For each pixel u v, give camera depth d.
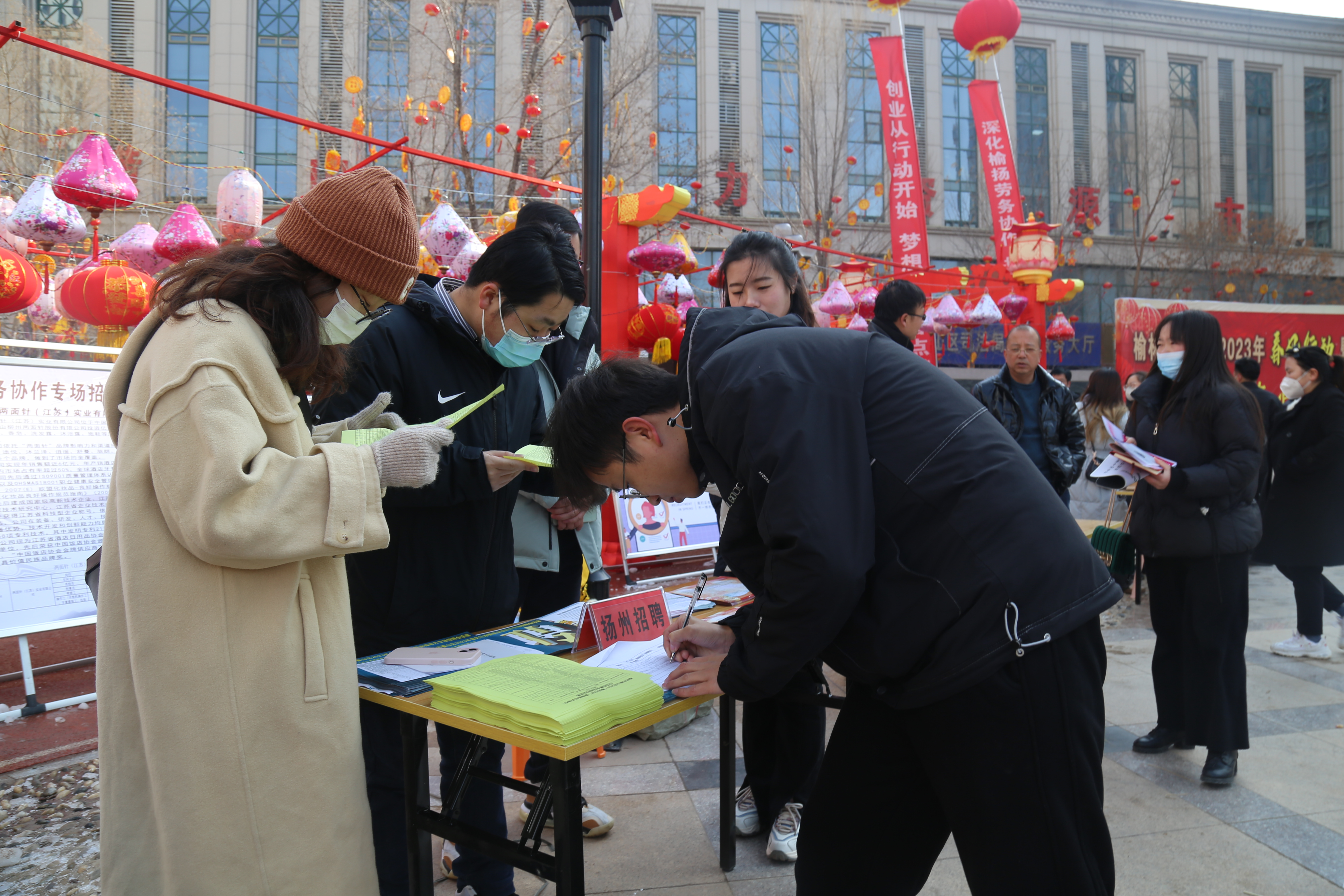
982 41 8.40
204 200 12.81
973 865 1.31
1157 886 2.17
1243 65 22.72
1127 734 3.21
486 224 7.59
